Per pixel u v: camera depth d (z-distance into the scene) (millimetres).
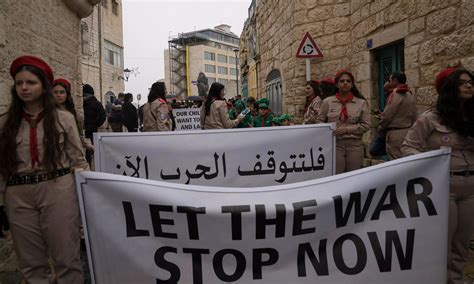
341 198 2457
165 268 2412
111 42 33625
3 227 3055
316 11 10227
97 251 2459
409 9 6848
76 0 7566
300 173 4266
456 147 3172
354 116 4949
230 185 4172
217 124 6785
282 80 12594
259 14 17234
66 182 2943
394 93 5398
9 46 4840
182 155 4113
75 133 3023
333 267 2428
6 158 2805
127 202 2434
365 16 8742
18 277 3828
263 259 2410
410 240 2494
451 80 3141
